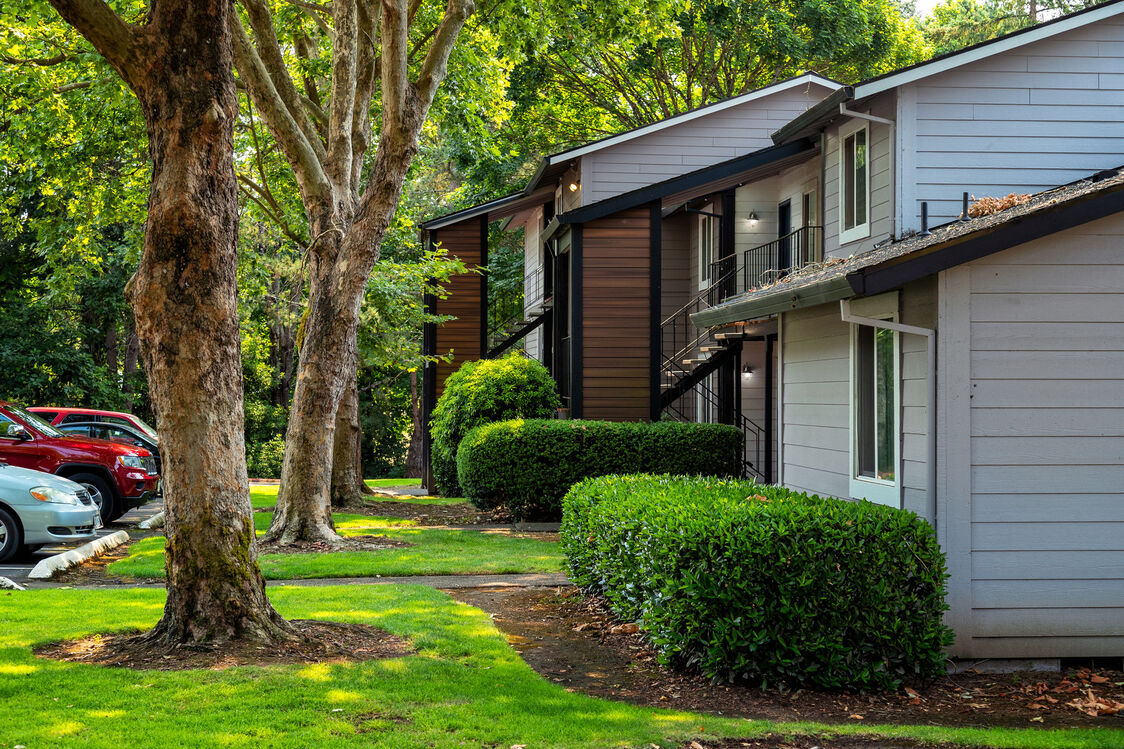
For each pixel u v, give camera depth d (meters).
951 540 8.23
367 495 24.17
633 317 19.56
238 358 7.76
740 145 24.00
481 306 26.67
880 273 8.12
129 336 36.38
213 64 7.39
